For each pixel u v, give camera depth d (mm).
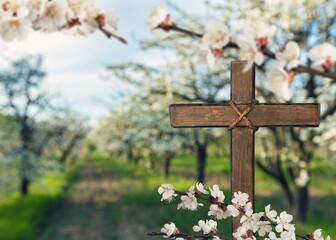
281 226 2215
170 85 12578
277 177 12539
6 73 22828
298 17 10062
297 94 10867
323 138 11633
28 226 15242
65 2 2188
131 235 13602
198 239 2393
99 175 35312
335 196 17078
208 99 12172
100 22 2320
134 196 20016
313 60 2396
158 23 2434
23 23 2117
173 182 23469
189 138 14766
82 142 50969
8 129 23062
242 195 2271
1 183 21828
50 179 31891
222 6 10750
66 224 16312
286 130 11742
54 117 26625
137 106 16047
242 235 2225
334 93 10766
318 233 2285
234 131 2666
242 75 2662
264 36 2281
